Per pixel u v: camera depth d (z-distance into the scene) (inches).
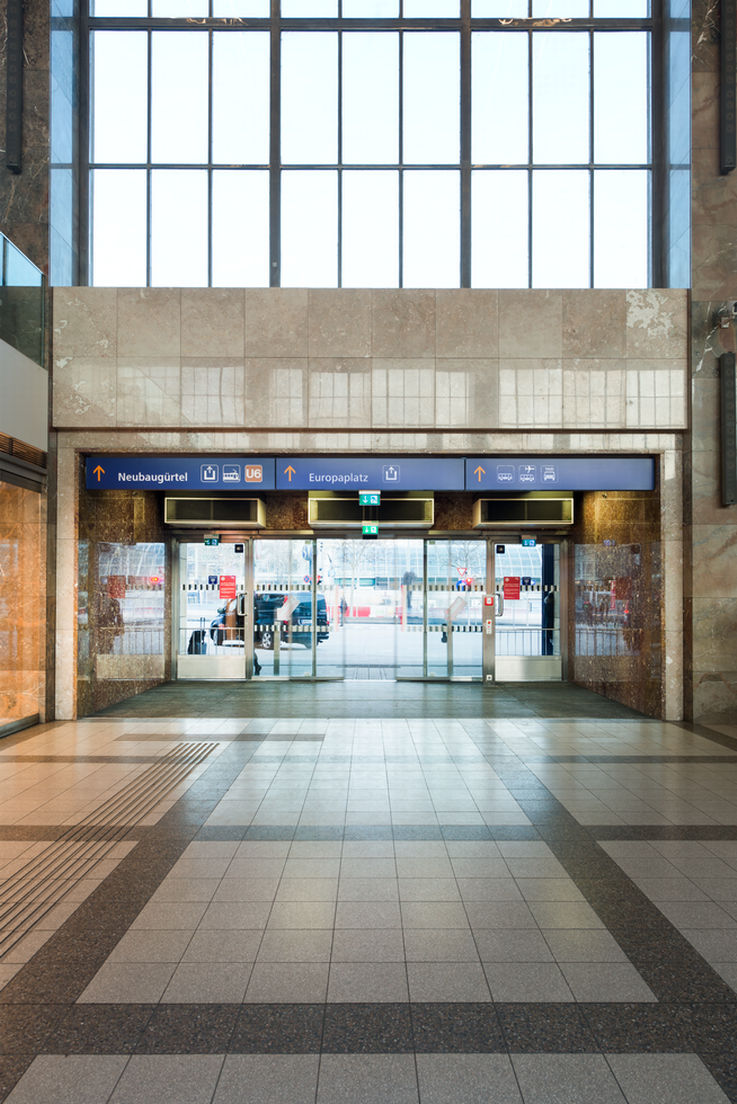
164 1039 120.0
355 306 397.7
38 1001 130.8
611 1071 112.8
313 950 148.1
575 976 139.2
